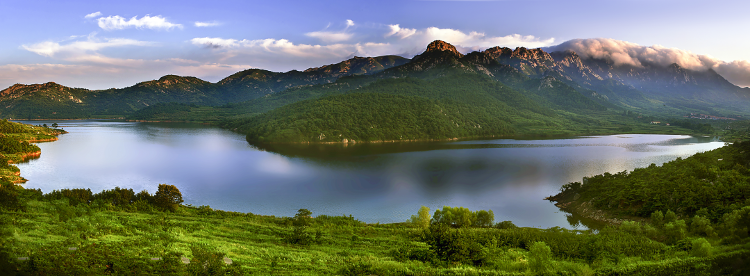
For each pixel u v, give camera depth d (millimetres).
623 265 44625
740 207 67250
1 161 140000
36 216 55031
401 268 42156
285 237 60531
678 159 125625
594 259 49188
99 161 173250
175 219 69750
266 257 45969
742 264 41969
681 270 41719
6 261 32719
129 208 75000
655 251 51906
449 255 47344
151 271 35594
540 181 137750
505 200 111688
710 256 45062
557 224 88125
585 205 99375
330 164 176750
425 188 126875
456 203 108688
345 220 82625
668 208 79688
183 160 182000
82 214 62250
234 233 61000
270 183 133250
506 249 54594
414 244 56281
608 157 199375
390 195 117500
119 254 38531
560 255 51469
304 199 112312
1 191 60469
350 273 40281
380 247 57875
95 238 44375
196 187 125688
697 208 75312
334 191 122438
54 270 32656
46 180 129750
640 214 84062
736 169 96562
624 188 95000
